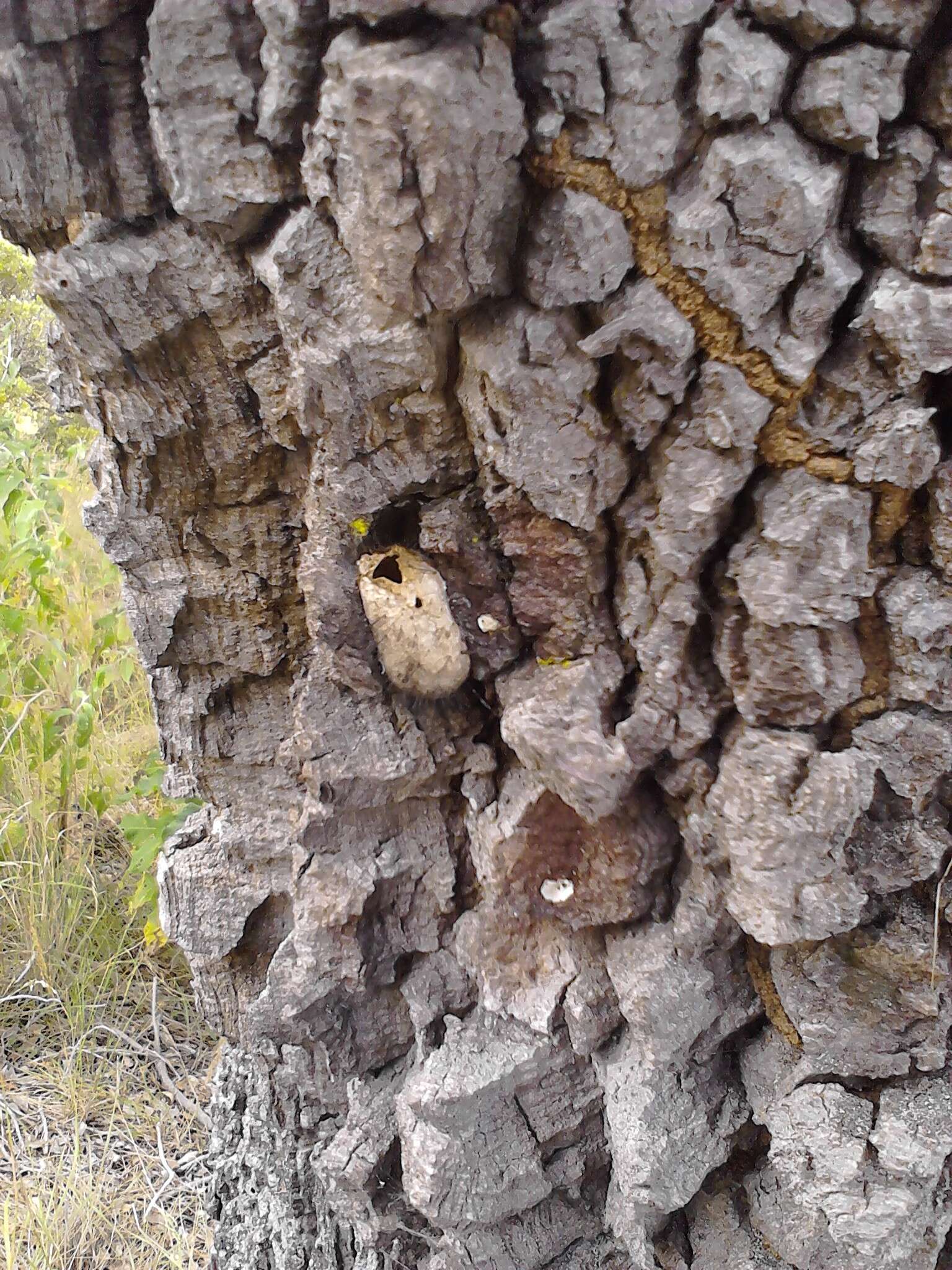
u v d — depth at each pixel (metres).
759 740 0.25
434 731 0.31
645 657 0.26
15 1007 0.60
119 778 0.71
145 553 0.31
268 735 0.34
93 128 0.24
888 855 0.25
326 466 0.27
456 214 0.22
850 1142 0.27
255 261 0.25
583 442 0.25
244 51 0.22
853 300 0.23
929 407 0.23
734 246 0.22
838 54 0.21
